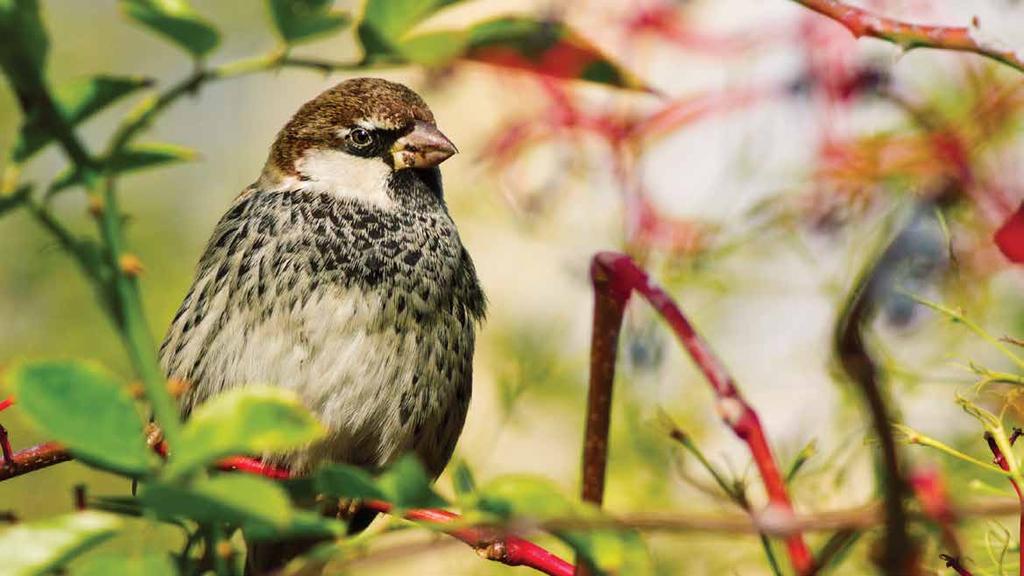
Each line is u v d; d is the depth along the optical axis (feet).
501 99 7.03
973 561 6.78
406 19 4.48
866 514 4.07
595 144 7.03
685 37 7.00
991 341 6.82
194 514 4.00
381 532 4.54
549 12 6.93
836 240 6.95
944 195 6.88
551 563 6.47
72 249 4.43
